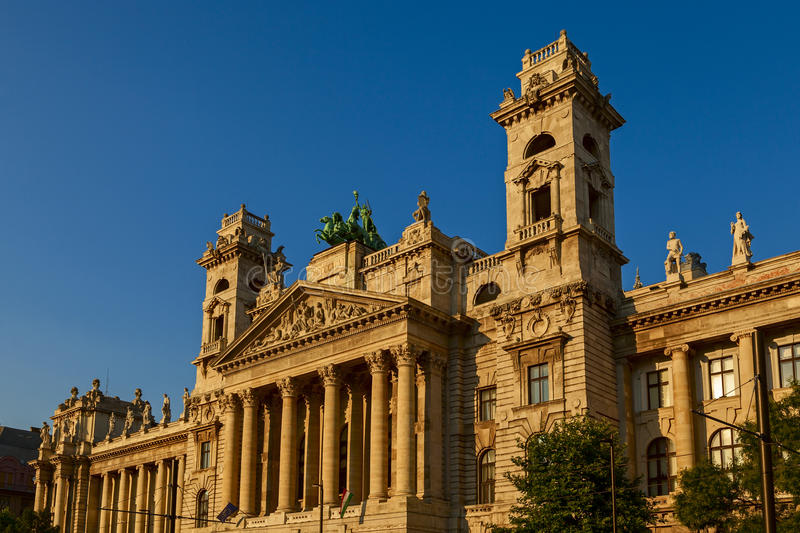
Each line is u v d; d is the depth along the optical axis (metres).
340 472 80.94
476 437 72.38
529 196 75.06
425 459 70.81
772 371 61.09
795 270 60.88
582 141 74.69
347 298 77.38
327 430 74.94
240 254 100.69
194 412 99.19
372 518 68.62
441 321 74.50
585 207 72.56
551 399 66.25
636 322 68.00
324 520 72.19
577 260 68.81
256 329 84.88
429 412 72.00
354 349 75.38
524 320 70.25
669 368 67.06
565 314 67.56
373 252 85.69
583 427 58.03
